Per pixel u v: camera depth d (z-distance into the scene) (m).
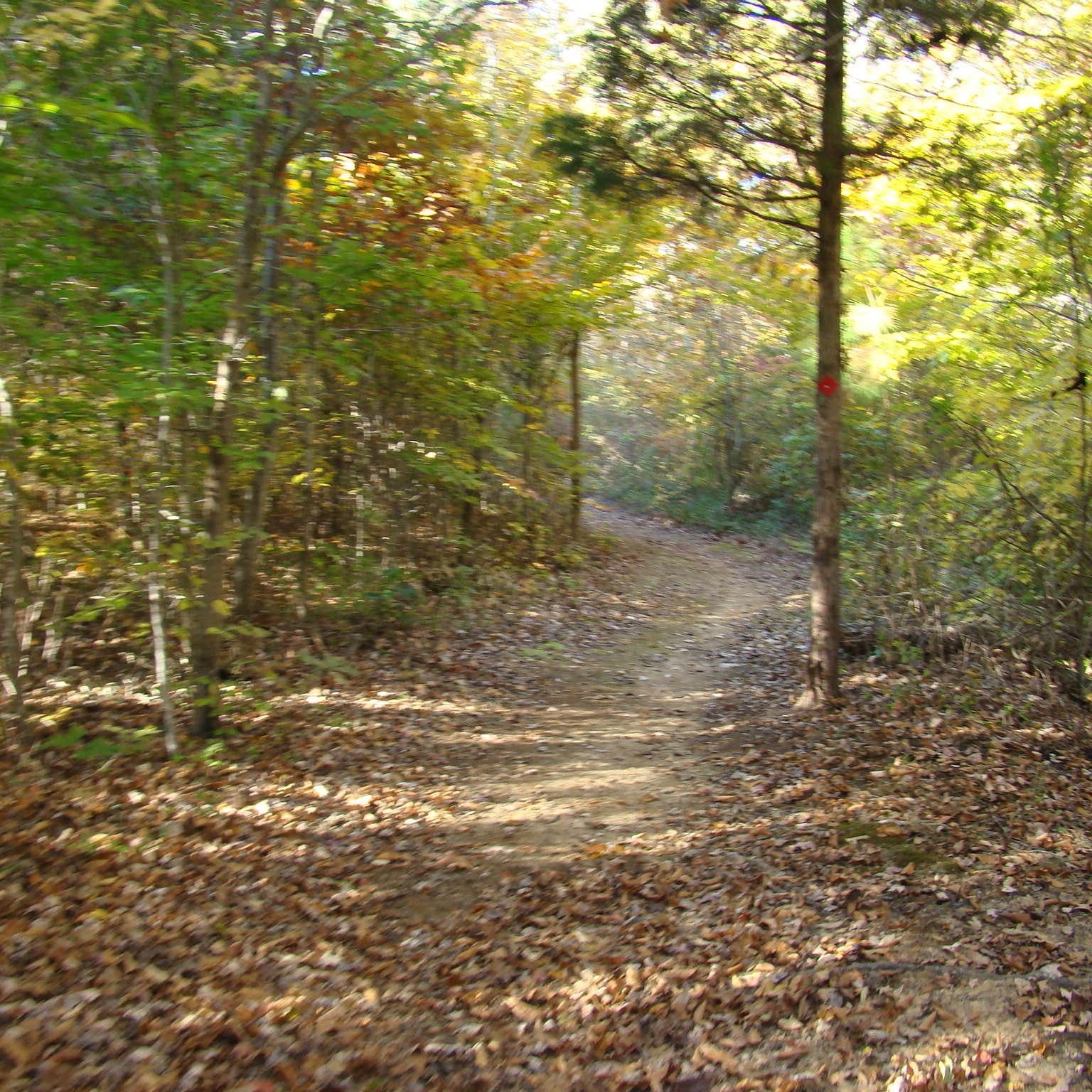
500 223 13.12
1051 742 7.89
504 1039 4.10
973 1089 3.60
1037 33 8.45
